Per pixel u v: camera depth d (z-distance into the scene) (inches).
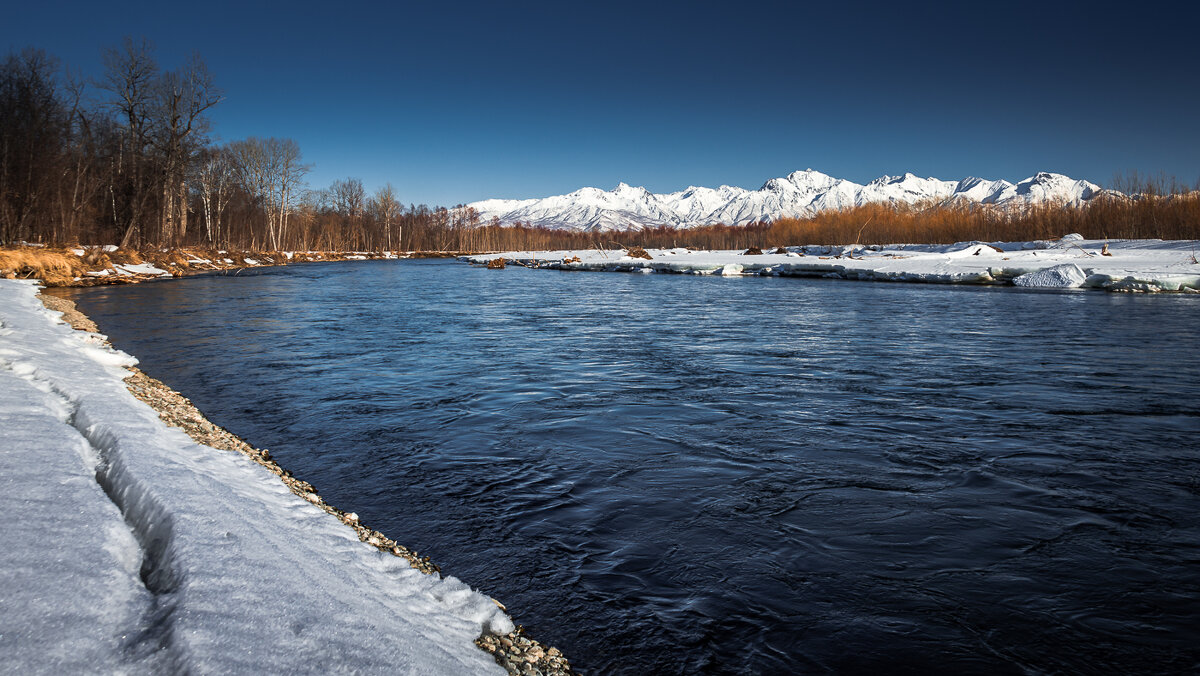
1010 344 621.9
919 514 237.1
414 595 161.0
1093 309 915.4
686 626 167.0
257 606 121.6
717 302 1058.7
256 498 203.2
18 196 1626.5
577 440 326.3
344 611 132.0
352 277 1800.0
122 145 2052.2
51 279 1193.4
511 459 297.6
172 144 2091.5
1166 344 614.9
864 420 362.3
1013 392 427.5
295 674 103.7
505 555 205.3
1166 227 1966.0
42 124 1734.7
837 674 147.9
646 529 225.1
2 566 114.2
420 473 278.5
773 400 408.2
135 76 1978.3
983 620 169.5
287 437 327.9
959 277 1419.8
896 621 169.5
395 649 122.1
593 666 149.0
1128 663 151.5
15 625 99.0
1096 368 505.4
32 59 1766.7
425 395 420.8
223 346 603.2
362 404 396.2
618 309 958.4
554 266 2413.9
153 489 167.0
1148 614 172.1
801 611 174.2
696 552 208.4
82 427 235.5
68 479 168.1
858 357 557.3
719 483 268.8
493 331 721.0
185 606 113.2
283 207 3117.6
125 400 306.8
